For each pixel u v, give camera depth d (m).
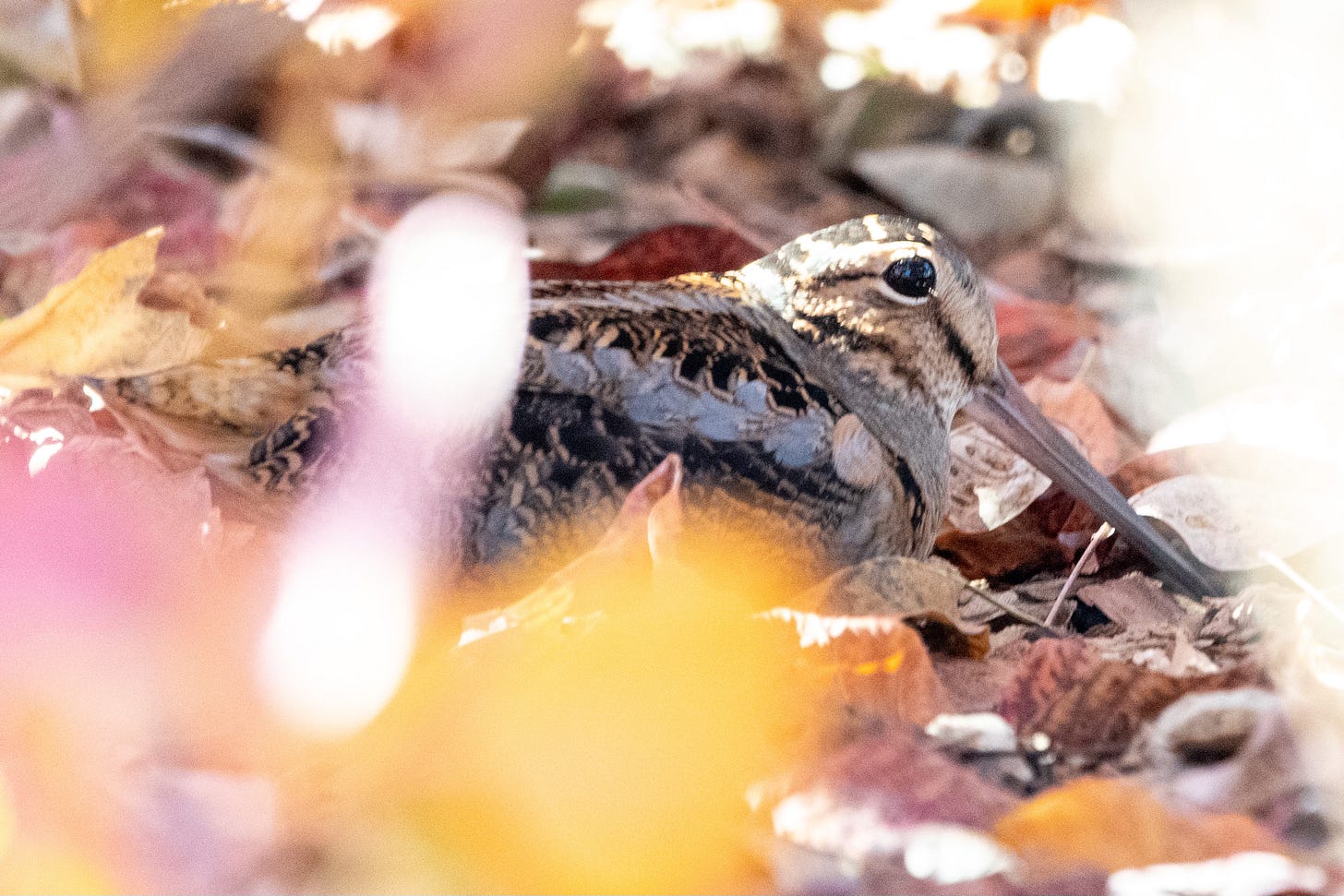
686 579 2.81
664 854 2.78
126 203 3.00
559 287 2.88
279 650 2.83
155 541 2.84
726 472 2.85
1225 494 2.91
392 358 2.84
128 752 2.79
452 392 2.84
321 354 2.85
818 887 2.76
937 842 2.77
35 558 2.83
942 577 2.84
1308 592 2.85
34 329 2.87
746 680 2.79
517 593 2.84
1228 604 2.87
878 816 2.77
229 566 2.83
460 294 2.86
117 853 2.77
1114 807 2.77
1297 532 2.90
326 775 2.78
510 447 2.84
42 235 2.99
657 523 2.82
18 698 2.80
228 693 2.81
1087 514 2.93
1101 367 3.01
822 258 2.89
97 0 2.88
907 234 2.90
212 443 2.84
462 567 2.84
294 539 2.83
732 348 2.87
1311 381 2.97
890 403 2.90
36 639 2.82
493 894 2.77
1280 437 2.94
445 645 2.83
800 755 2.78
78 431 2.86
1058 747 2.80
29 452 2.85
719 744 2.79
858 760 2.78
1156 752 2.79
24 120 2.94
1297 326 3.01
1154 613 2.88
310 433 2.84
